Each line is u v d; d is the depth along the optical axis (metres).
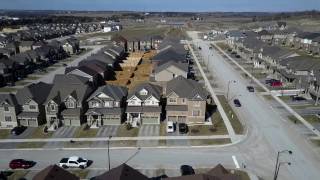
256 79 112.44
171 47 146.50
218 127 70.88
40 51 147.50
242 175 52.56
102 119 72.69
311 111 80.19
